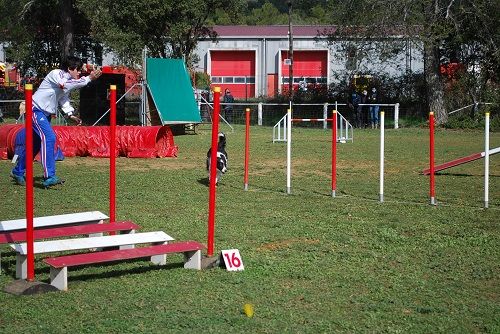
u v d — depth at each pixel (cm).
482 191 1267
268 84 4850
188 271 703
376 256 778
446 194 1226
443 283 679
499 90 3319
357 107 3269
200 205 1088
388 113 3550
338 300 618
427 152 2053
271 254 781
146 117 2553
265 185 1320
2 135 1698
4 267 716
